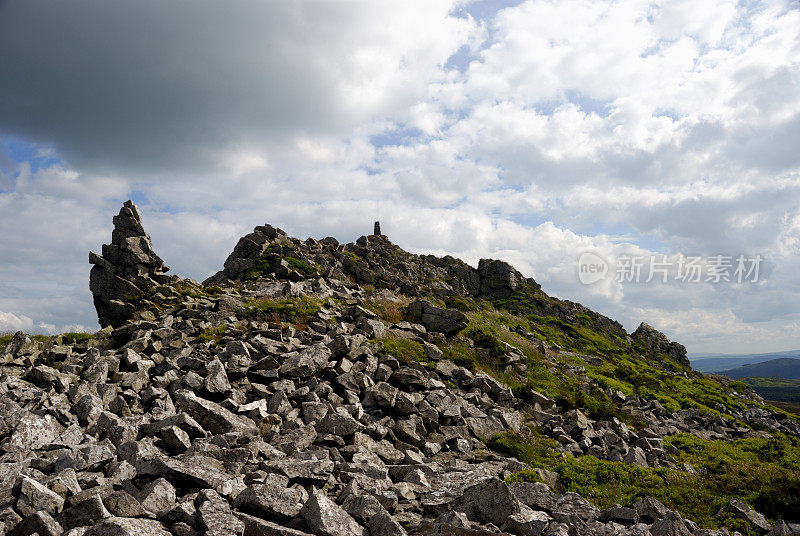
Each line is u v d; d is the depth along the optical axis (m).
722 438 36.09
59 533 8.50
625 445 25.00
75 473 10.53
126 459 11.68
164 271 44.62
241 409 16.81
